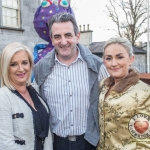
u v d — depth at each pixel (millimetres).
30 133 1825
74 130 2211
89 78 2211
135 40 20375
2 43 9008
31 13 9820
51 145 2078
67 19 2164
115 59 1797
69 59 2264
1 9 8852
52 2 3289
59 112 2230
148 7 17453
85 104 2207
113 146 1770
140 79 1953
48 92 2254
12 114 1782
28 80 2053
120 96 1754
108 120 1819
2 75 1882
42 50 3570
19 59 1893
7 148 1688
